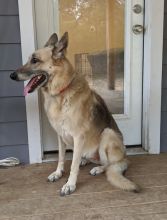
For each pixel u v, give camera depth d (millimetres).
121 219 1204
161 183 1503
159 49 1740
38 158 1790
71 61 1837
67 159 1826
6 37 1620
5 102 1698
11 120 1727
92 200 1353
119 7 1798
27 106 1699
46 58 1369
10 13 1595
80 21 1785
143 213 1243
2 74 1661
